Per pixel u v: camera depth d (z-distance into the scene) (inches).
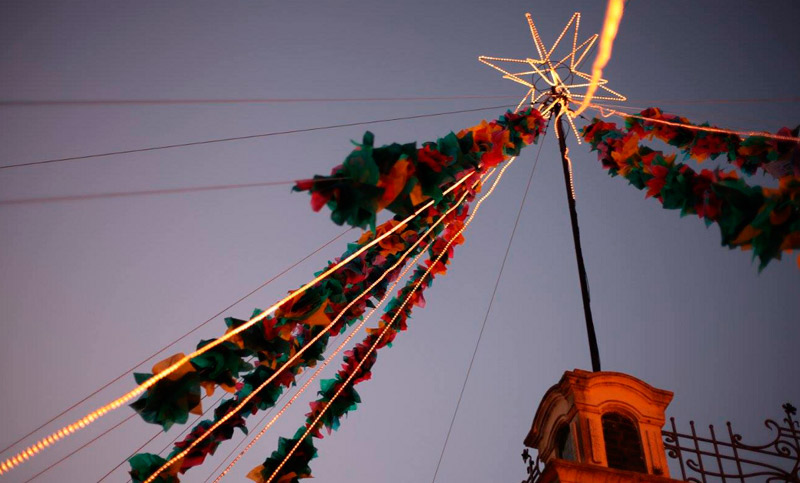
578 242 262.1
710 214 119.0
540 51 232.1
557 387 220.5
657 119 164.1
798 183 108.7
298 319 147.6
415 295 197.8
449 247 195.8
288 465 179.2
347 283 168.9
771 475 211.0
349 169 98.7
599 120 174.1
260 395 162.4
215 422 158.9
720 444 216.8
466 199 180.9
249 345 140.9
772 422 225.3
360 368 192.1
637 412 210.7
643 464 200.5
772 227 110.1
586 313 247.3
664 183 130.4
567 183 275.3
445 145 123.2
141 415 126.8
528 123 153.6
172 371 126.1
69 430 103.8
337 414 186.7
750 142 148.0
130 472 148.9
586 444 198.5
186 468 154.5
